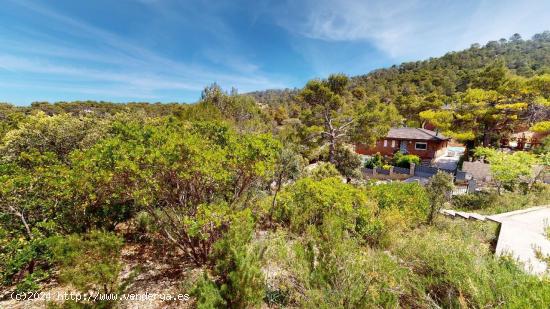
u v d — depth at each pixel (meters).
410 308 3.10
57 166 4.74
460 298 2.86
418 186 8.89
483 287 2.96
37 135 9.00
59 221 4.99
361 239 5.20
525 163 11.88
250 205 6.55
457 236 5.48
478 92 22.44
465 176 17.58
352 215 6.04
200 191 4.93
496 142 22.89
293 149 11.07
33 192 4.72
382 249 4.95
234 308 2.98
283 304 3.52
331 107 19.55
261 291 3.16
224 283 3.35
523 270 3.49
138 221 6.46
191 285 3.96
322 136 20.12
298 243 4.41
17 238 4.29
